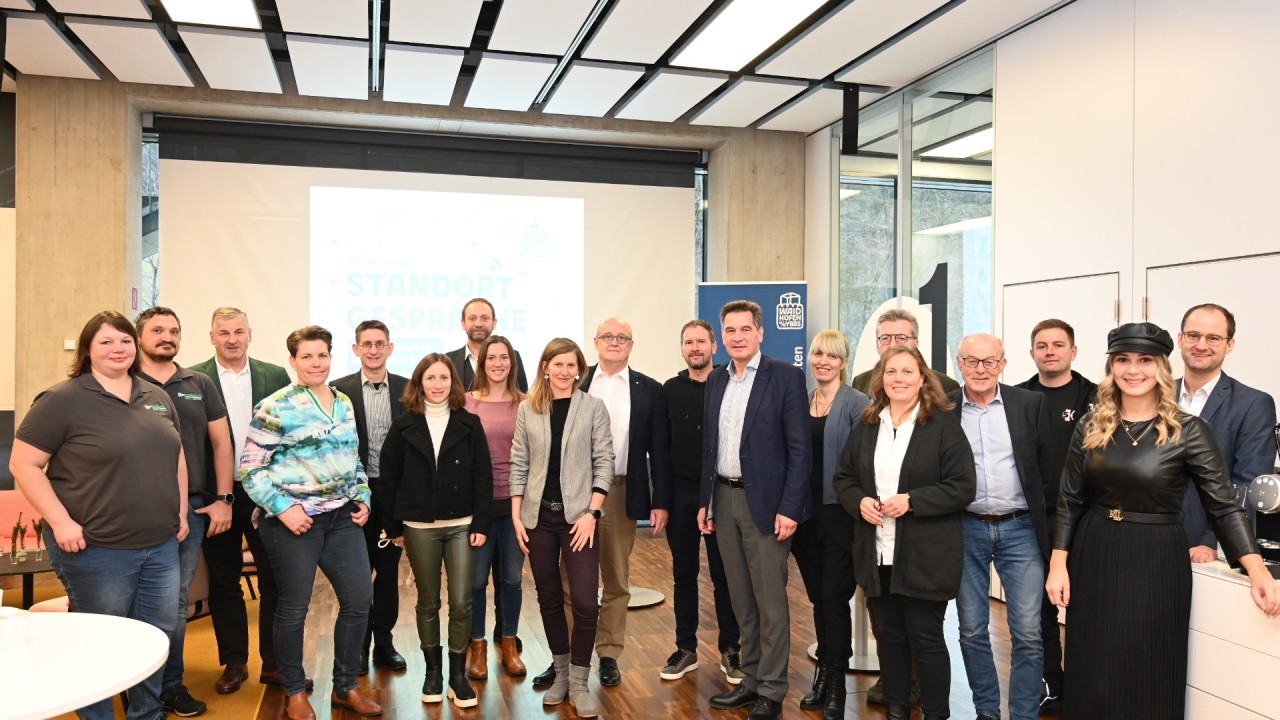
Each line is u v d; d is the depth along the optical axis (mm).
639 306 8344
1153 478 2615
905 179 6887
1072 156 5168
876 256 7281
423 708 3689
